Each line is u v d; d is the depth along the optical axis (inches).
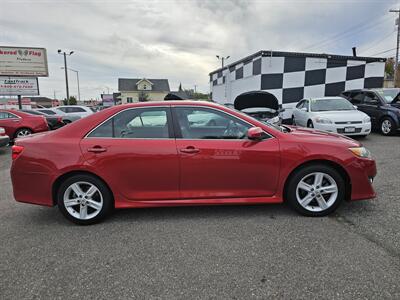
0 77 693.3
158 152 124.5
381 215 129.7
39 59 719.7
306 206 130.6
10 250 108.3
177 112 130.2
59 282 89.0
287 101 524.1
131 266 96.5
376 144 297.0
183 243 110.4
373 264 93.4
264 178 128.3
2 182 202.4
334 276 88.2
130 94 2384.4
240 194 129.6
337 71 540.1
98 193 127.8
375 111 368.8
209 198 129.3
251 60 537.0
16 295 83.4
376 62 555.8
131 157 124.4
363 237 110.7
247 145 126.4
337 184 128.0
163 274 91.8
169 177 126.6
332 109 343.6
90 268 95.9
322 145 127.0
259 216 132.8
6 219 137.6
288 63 512.7
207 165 125.6
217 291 83.4
